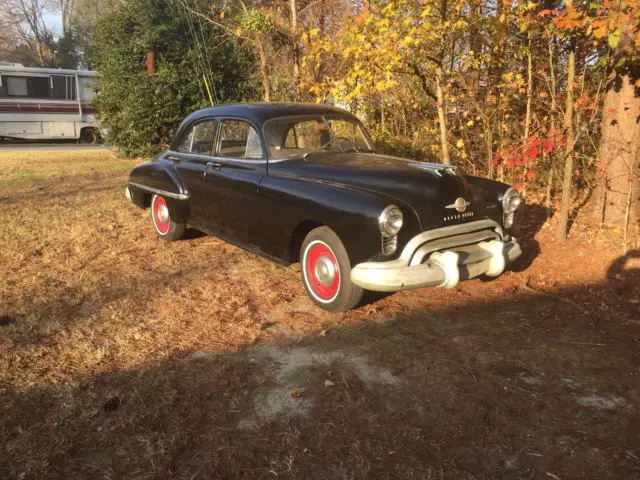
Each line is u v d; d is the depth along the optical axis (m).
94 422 3.10
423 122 9.70
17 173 12.83
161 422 3.10
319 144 5.32
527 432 3.01
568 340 4.08
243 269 5.74
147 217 8.23
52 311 4.64
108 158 16.58
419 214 4.16
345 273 4.29
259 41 9.66
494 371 3.65
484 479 2.65
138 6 16.16
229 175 5.31
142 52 15.74
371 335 4.19
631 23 5.04
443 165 4.54
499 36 7.07
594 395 3.36
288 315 4.57
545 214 7.65
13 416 3.15
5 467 2.74
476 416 3.15
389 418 3.13
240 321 4.45
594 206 6.97
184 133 6.35
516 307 4.70
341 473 2.69
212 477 2.68
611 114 6.44
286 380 3.55
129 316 4.55
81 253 6.29
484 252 4.41
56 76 22.34
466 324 4.37
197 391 3.43
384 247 4.02
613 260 5.69
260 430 3.04
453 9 6.83
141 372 3.63
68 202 9.30
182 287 5.21
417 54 7.14
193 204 5.97
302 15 9.97
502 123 8.00
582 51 7.03
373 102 10.02
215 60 15.87
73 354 3.88
